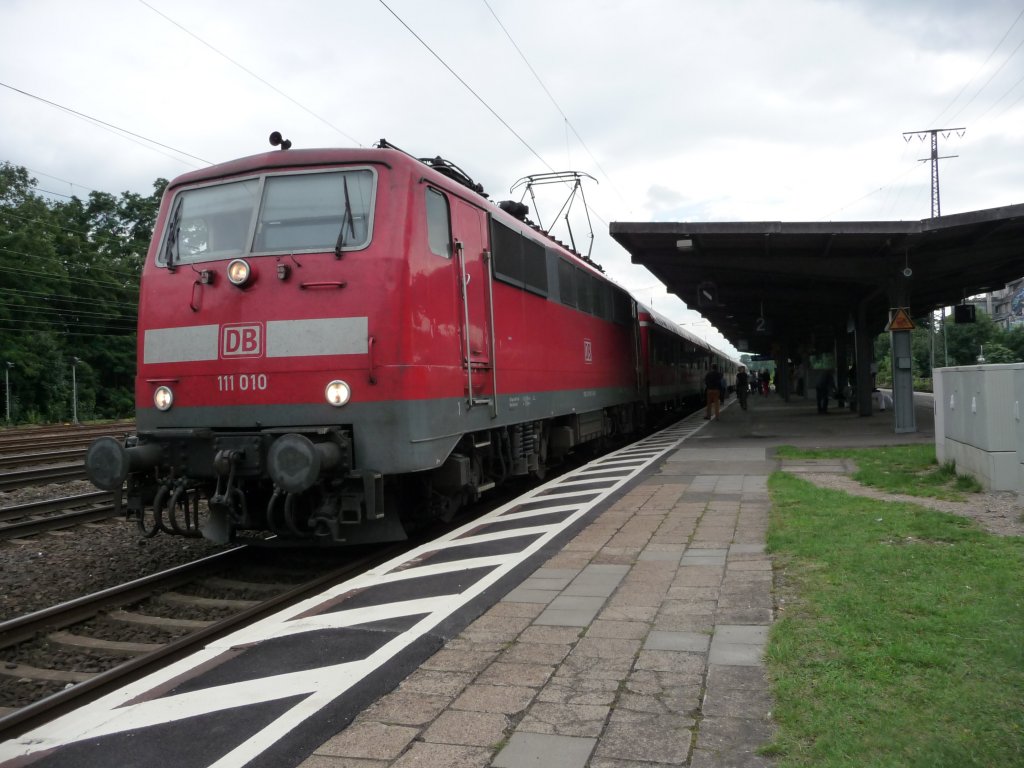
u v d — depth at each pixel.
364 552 8.69
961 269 18.42
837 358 31.81
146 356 7.78
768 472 11.94
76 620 6.42
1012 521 7.49
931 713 3.52
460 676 4.27
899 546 6.56
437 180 8.02
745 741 3.40
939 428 11.38
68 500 11.59
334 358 7.04
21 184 54.91
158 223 8.09
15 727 4.42
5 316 49.16
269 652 4.79
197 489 7.72
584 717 3.70
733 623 4.95
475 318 8.76
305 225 7.44
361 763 3.35
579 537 7.77
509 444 10.17
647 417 23.22
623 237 16.89
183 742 3.62
